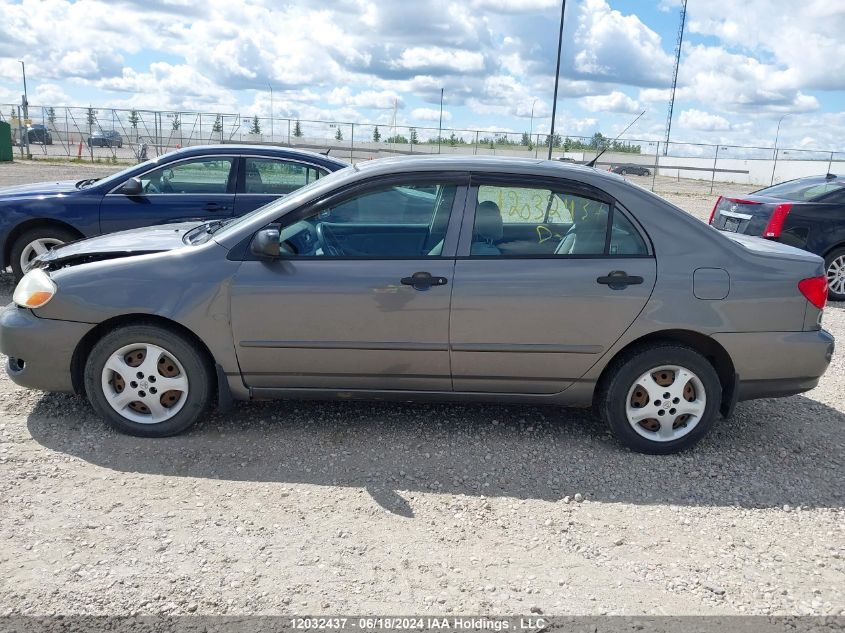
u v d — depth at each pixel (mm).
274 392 4309
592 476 4023
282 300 4090
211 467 3918
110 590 2828
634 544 3354
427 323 4105
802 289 4180
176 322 4152
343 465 4012
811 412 5195
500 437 4473
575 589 2977
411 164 4285
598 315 4105
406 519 3479
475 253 4145
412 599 2855
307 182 7594
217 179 7500
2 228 7211
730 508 3740
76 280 4133
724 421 4934
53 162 30375
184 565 3018
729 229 9961
